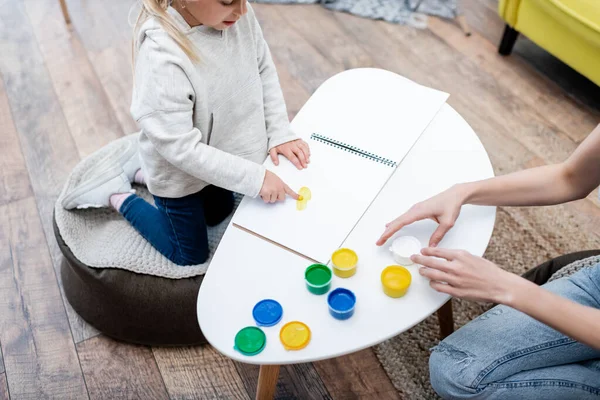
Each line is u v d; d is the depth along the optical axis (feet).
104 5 8.14
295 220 3.71
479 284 3.19
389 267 3.38
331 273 3.36
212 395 4.62
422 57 7.27
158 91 3.61
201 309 3.33
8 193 6.04
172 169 4.17
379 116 4.33
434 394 4.50
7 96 7.02
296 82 7.03
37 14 8.07
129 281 4.56
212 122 4.06
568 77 6.96
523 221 5.55
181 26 3.64
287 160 4.12
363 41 7.52
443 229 3.49
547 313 3.15
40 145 6.48
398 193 3.84
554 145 6.22
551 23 6.30
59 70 7.29
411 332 4.83
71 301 5.07
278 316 3.24
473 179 3.91
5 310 5.16
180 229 4.54
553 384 3.43
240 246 3.60
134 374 4.76
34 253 5.55
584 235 5.41
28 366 4.82
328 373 4.67
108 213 5.20
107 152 5.38
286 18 7.89
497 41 7.44
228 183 3.83
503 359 3.48
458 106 6.65
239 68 4.03
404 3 7.97
